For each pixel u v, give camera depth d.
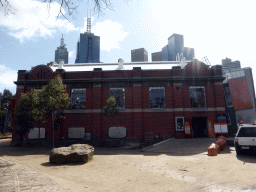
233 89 24.44
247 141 12.09
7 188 5.82
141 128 22.05
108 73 23.91
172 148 17.58
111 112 20.42
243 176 7.69
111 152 17.53
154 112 22.62
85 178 8.14
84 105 23.39
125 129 22.33
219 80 22.97
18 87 23.83
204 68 23.36
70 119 22.89
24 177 7.32
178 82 23.05
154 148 18.39
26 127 20.66
